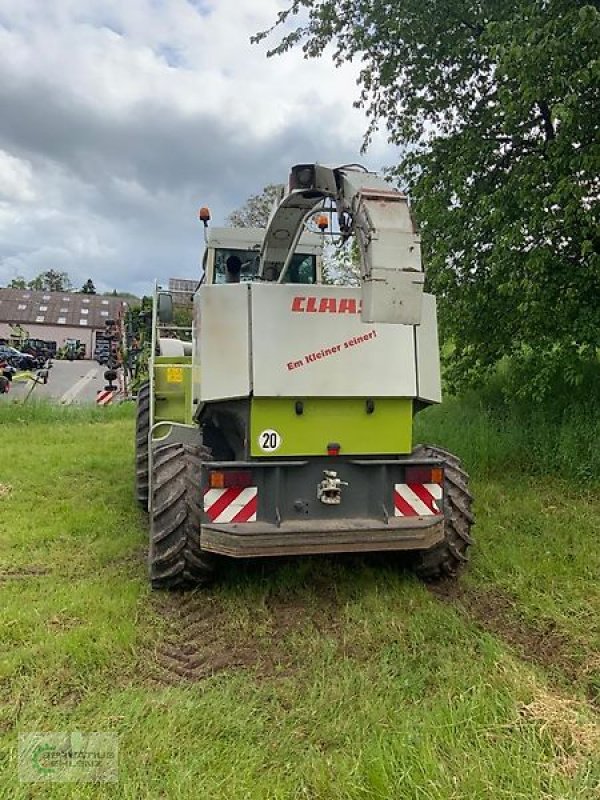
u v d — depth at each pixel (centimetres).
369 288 324
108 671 299
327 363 372
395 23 765
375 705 268
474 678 289
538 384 665
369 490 380
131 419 1247
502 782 222
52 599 374
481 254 744
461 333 765
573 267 658
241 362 364
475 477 637
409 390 385
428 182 788
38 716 262
